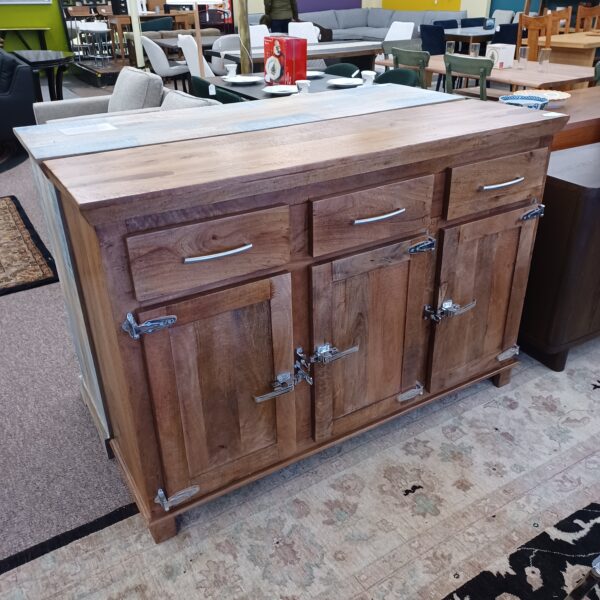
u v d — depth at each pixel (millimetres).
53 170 1114
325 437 1472
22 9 7742
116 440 1530
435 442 1629
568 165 1867
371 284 1356
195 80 3080
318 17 9531
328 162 1137
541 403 1785
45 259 2932
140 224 999
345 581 1240
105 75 7305
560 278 1758
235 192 1057
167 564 1286
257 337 1224
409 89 1989
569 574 1247
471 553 1299
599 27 6297
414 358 1549
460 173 1357
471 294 1563
